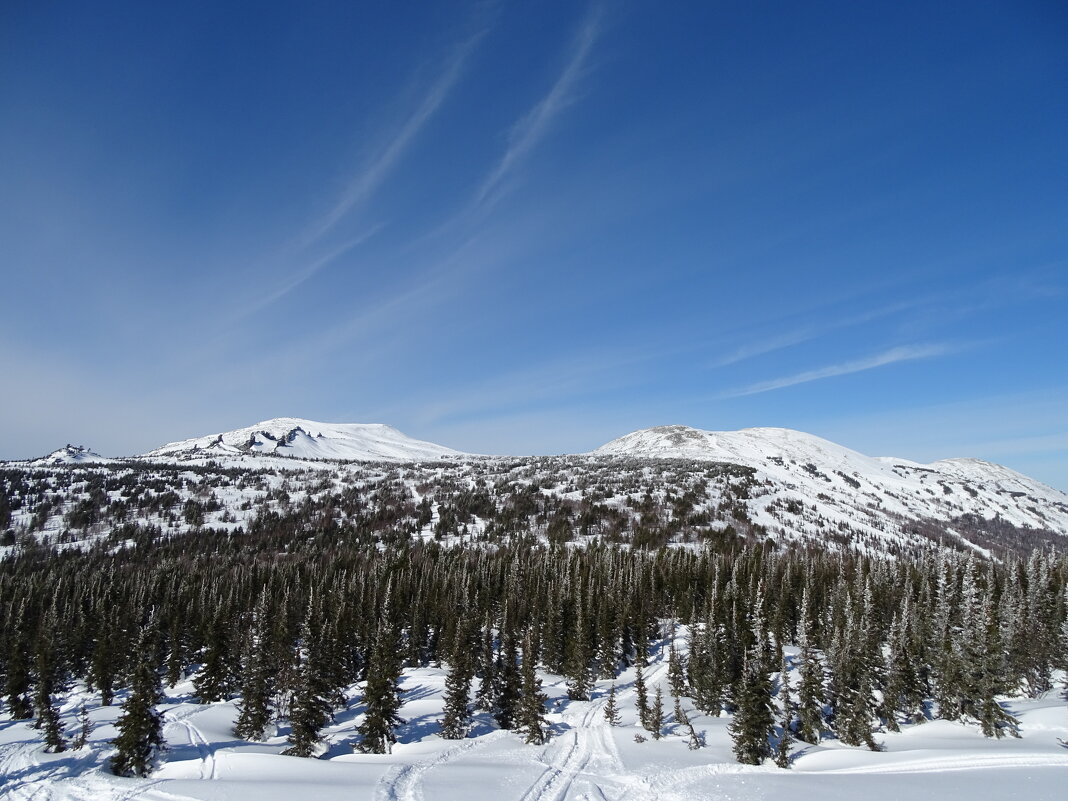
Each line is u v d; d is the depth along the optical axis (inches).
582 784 2030.0
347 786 1909.4
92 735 2888.8
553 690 3784.5
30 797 2118.6
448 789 1915.6
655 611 5103.3
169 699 3698.3
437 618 4616.1
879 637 3777.1
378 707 2632.9
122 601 5236.2
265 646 3553.2
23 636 3949.3
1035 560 5017.2
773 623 4345.5
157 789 1988.2
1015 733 2432.3
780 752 2329.0
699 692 3324.3
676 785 2011.6
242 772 2206.0
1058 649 3518.7
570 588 4773.6
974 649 2746.1
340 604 4367.6
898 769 2074.3
